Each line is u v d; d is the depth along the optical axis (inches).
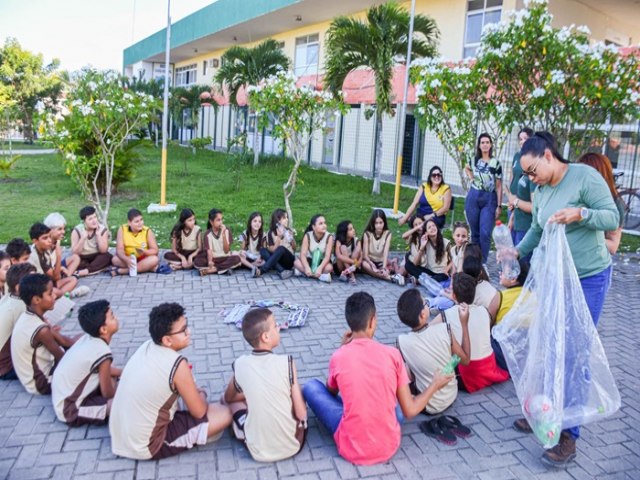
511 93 339.9
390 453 134.0
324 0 722.8
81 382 142.7
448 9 636.7
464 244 263.4
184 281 276.5
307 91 354.6
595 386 133.6
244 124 1095.6
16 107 973.8
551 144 134.6
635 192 452.1
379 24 495.2
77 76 389.7
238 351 193.3
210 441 140.0
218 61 1264.8
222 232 289.6
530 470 133.5
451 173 624.4
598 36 628.1
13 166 734.5
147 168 756.0
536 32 312.0
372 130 751.7
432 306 234.2
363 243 291.1
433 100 358.3
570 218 128.6
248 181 631.8
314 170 765.9
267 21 882.8
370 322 137.4
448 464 134.4
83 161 348.5
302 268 285.7
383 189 591.5
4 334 165.2
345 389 132.6
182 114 1238.9
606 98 305.9
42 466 128.2
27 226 374.0
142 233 284.7
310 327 218.5
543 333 134.0
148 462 131.2
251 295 257.8
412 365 154.6
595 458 139.9
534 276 140.9
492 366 170.1
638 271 333.1
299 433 134.6
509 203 274.4
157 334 130.7
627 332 229.6
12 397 158.1
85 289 249.0
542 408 131.3
